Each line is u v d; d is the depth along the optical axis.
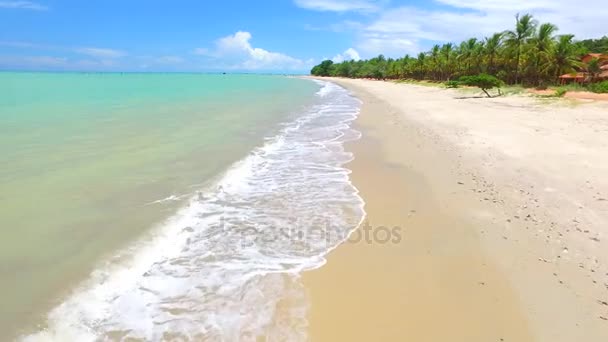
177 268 4.89
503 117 19.77
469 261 5.26
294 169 9.64
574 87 36.03
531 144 12.47
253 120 17.88
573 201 7.38
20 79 60.62
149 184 7.98
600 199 7.45
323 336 3.79
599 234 6.00
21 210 6.39
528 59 46.09
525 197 7.64
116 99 27.92
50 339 3.63
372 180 8.85
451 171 9.58
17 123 14.91
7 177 8.04
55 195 7.13
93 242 5.43
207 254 5.27
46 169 8.71
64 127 14.34
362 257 5.34
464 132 14.95
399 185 8.51
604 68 41.94
